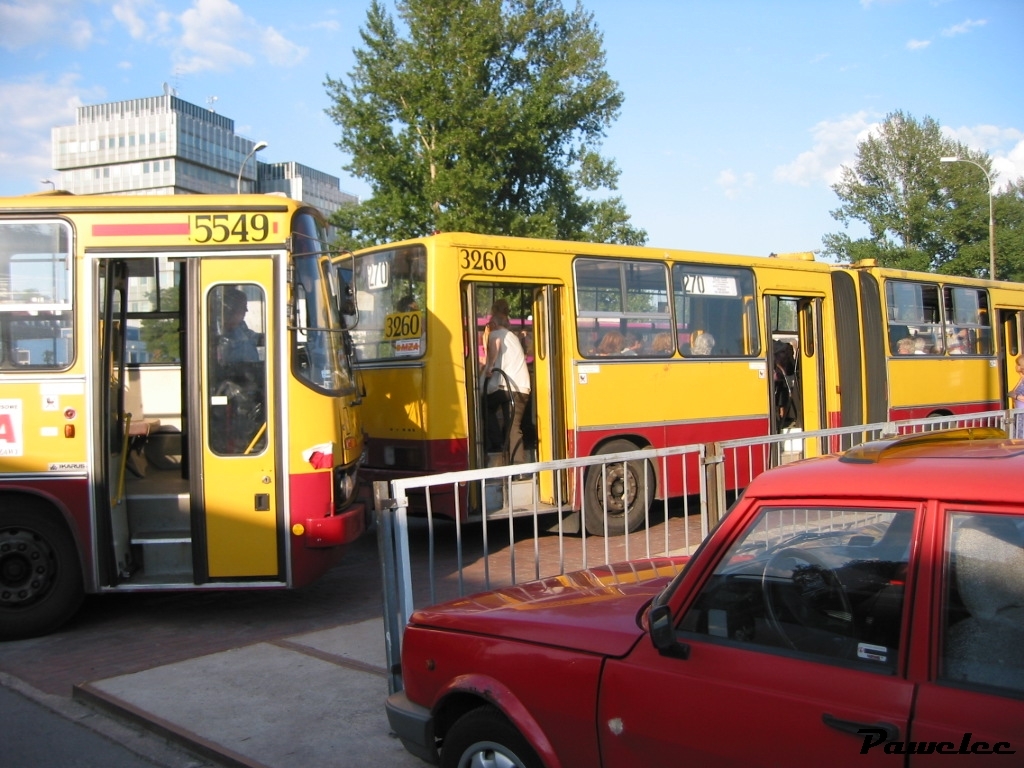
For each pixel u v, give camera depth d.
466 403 9.55
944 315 16.05
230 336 7.34
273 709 5.40
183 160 123.44
